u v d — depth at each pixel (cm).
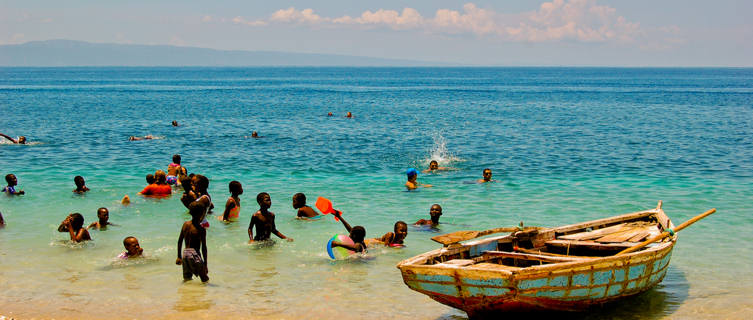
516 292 879
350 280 1140
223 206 1725
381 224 1542
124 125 4241
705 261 1238
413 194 1909
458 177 2231
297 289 1091
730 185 2050
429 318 979
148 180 1898
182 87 12025
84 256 1252
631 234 1212
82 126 4128
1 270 1162
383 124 4475
